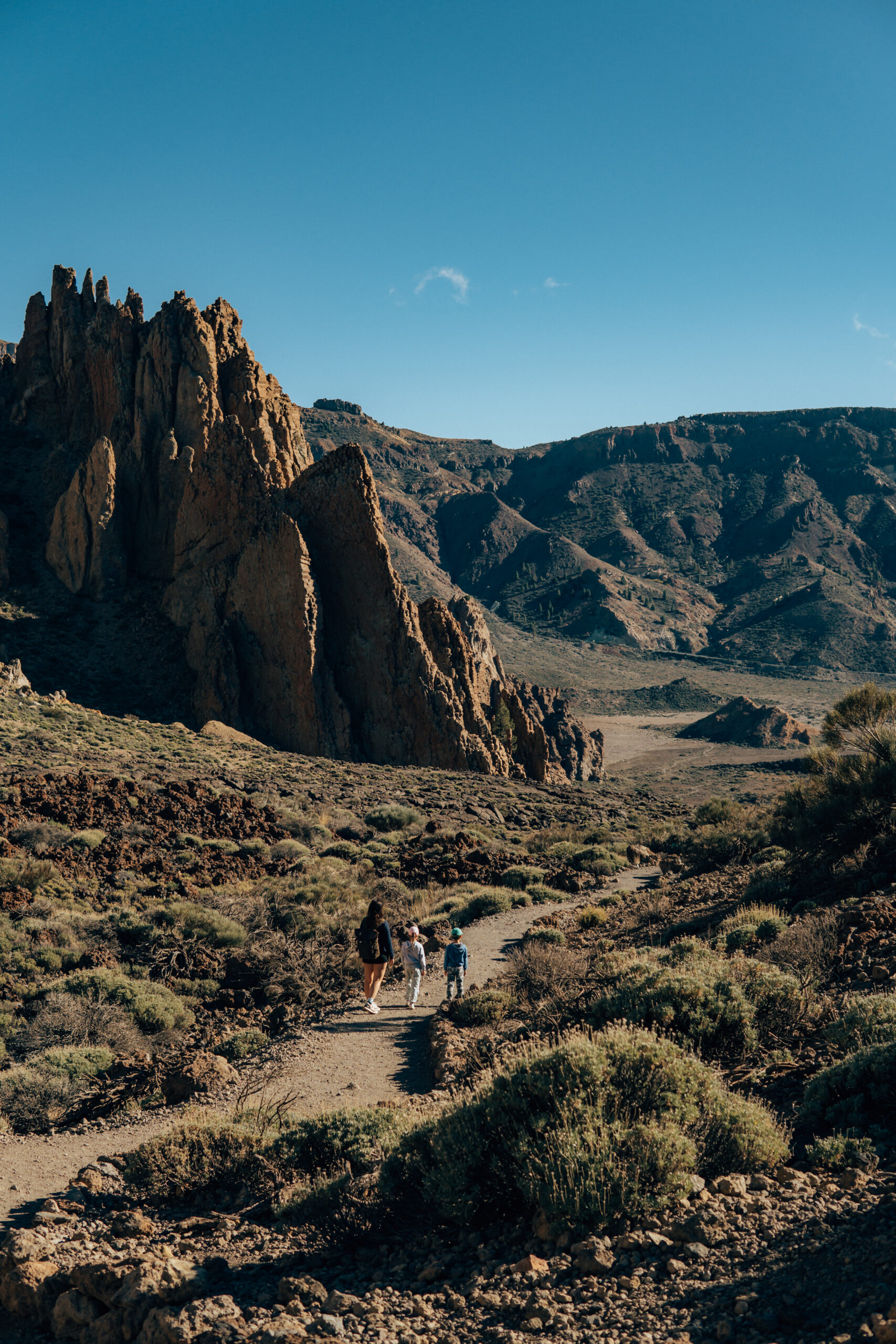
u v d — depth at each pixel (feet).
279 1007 62.23
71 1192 27.71
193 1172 27.55
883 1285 13.03
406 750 240.94
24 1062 49.14
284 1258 19.86
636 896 93.40
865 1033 27.20
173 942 77.92
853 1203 16.85
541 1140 19.42
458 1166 19.69
